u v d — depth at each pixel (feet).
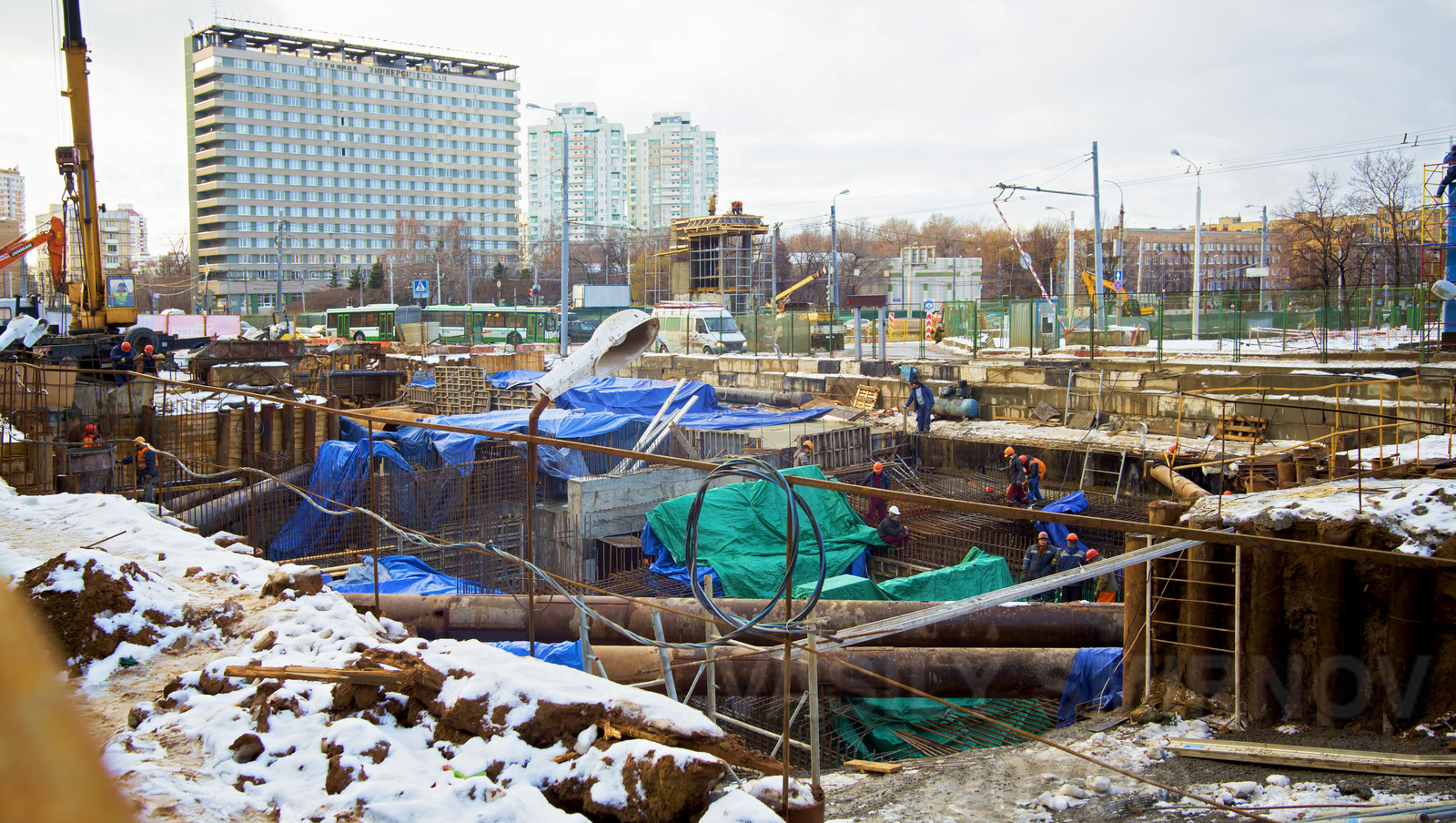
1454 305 87.20
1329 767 24.67
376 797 15.06
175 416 71.26
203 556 29.63
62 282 98.17
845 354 146.20
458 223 435.12
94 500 36.27
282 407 78.33
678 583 56.54
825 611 34.42
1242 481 50.75
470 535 60.70
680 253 242.58
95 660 21.21
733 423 81.82
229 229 436.76
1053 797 24.36
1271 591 28.68
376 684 18.34
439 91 480.23
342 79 455.63
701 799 14.65
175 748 17.39
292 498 62.80
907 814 24.30
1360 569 27.81
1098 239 128.16
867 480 73.92
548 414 82.64
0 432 52.34
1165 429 81.82
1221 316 117.70
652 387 94.32
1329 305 121.19
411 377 123.03
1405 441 63.05
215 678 19.86
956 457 83.82
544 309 202.90
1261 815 22.25
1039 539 53.31
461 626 34.96
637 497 69.21
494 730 16.81
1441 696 26.25
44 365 65.67
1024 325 129.08
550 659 34.42
